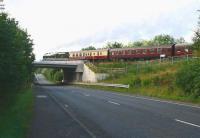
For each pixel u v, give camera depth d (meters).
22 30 40.69
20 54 20.77
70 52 108.12
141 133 13.26
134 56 78.94
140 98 35.28
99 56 91.38
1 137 11.32
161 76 48.03
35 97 36.38
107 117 18.70
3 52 16.42
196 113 20.81
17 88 24.56
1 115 16.56
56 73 144.88
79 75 96.50
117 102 29.67
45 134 13.04
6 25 16.64
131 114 20.17
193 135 12.78
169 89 38.62
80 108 24.06
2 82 18.11
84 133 13.30
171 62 58.47
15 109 19.92
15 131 12.88
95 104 27.53
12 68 17.69
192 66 36.06
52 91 51.44
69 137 12.40
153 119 17.75
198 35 39.66
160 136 12.55
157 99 33.81
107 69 81.62
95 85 73.12
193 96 32.00
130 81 56.66
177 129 14.29
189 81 34.78
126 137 12.38
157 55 72.38
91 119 17.80
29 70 48.75
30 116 18.98
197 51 40.03
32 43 44.44
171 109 23.36
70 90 55.75
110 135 12.83
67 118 18.27
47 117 18.69
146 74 58.91
